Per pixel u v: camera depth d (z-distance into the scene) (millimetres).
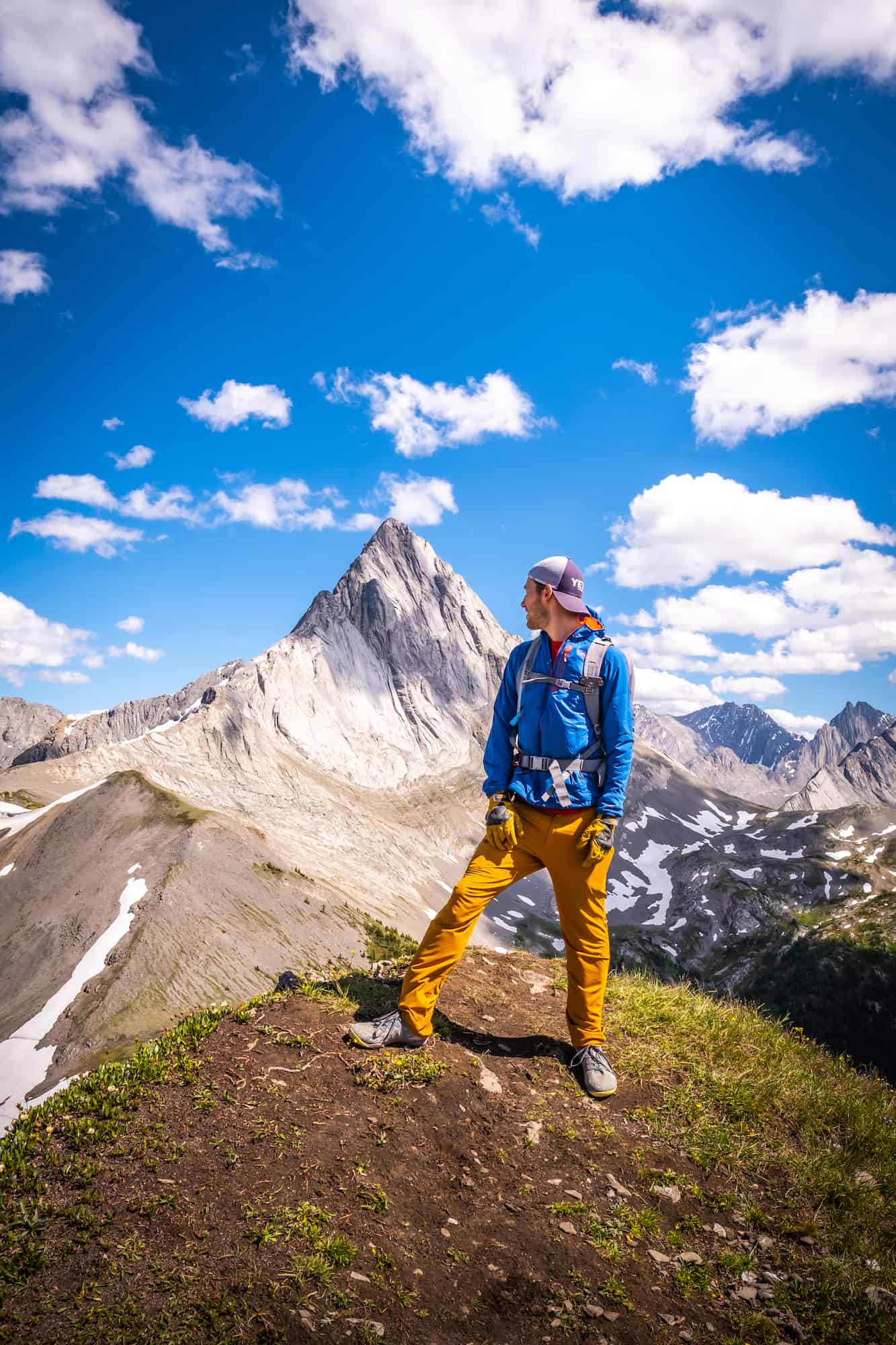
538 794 5312
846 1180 4934
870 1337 3811
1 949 73250
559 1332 3525
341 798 191125
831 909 161000
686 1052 6207
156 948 68250
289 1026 5566
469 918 5312
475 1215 4176
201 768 172625
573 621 5375
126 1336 3068
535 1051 5797
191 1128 4414
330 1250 3670
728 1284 4023
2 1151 4020
